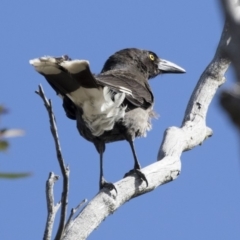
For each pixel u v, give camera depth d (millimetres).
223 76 13180
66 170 7555
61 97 12352
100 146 12594
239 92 3553
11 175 4762
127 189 10047
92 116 11727
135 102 12617
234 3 3691
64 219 7609
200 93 12977
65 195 7566
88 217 9125
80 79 10859
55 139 7547
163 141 11562
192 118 12586
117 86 12016
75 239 8789
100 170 12219
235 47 3646
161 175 10609
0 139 4762
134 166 12195
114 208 9586
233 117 3545
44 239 7648
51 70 10508
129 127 12469
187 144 11961
